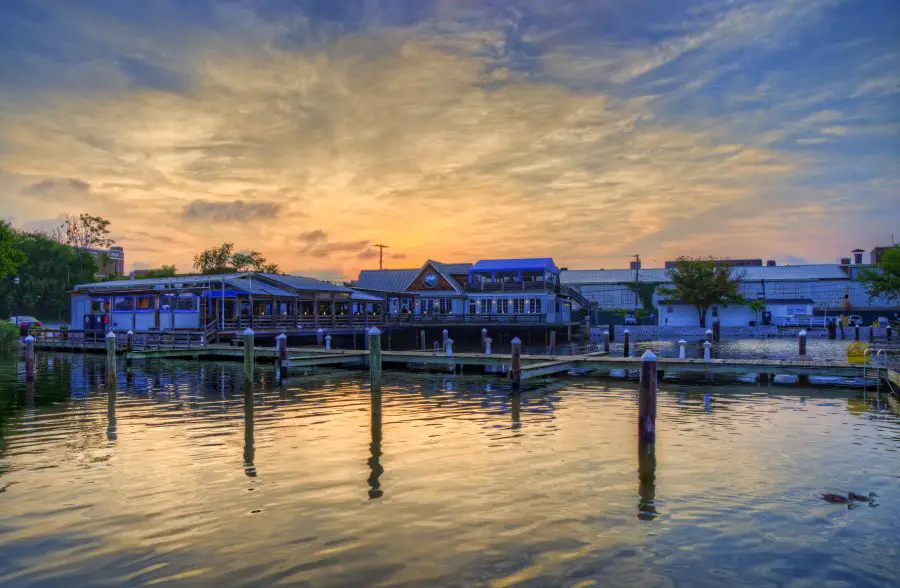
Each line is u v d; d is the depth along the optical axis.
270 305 51.16
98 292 44.00
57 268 83.50
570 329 62.91
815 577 6.49
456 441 12.98
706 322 70.31
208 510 8.52
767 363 23.25
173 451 12.09
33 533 7.72
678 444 12.62
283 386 22.78
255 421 15.46
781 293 75.25
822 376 22.91
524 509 8.53
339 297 52.72
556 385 23.08
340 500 8.94
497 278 65.44
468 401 18.95
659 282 79.50
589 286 83.62
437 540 7.43
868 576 6.52
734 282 67.19
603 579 6.43
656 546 7.25
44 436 13.61
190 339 37.62
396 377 25.75
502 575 6.51
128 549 7.21
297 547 7.24
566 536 7.55
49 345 41.81
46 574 6.60
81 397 19.78
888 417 15.98
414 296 65.56
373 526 7.89
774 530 7.75
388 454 11.78
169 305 41.72
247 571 6.62
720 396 19.98
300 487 9.59
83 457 11.62
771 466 10.81
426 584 6.31
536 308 62.81
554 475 10.23
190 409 17.38
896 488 9.51
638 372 27.06
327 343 37.31
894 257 56.84
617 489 9.45
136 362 32.34
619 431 14.09
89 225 104.19
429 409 17.38
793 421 15.38
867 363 23.44
